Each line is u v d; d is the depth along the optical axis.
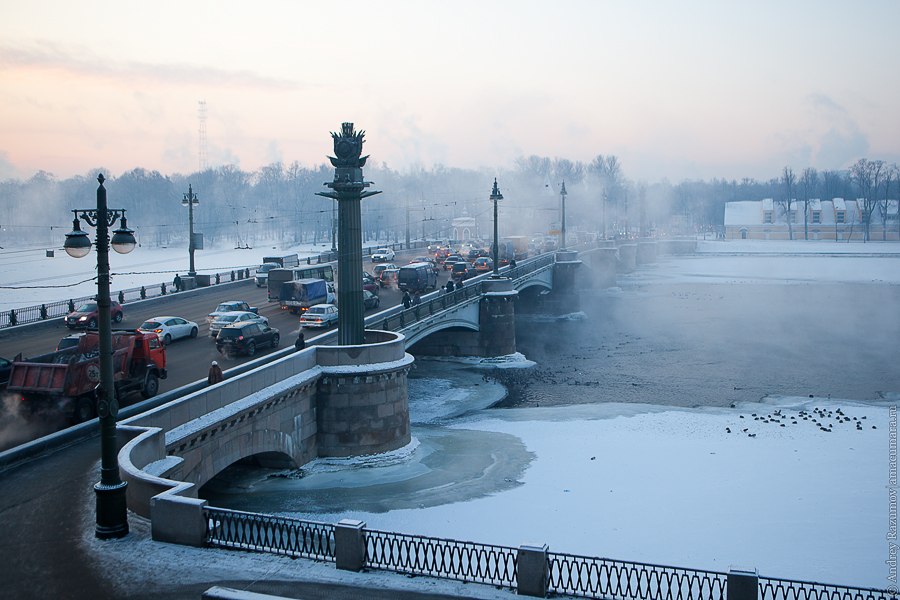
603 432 42.78
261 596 13.57
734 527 26.89
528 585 15.51
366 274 68.56
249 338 42.09
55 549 17.25
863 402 51.69
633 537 25.88
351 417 35.62
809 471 34.25
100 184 17.52
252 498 31.08
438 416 49.56
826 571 22.94
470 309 65.50
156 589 15.46
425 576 16.39
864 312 98.25
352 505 30.05
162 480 19.12
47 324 50.88
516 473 34.56
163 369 33.44
